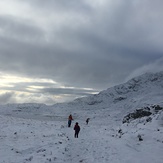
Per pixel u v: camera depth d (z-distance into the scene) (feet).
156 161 47.55
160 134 69.31
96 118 314.35
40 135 81.41
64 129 113.39
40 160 45.34
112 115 354.13
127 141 69.15
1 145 59.00
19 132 84.23
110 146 63.10
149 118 99.76
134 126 95.40
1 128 88.48
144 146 61.36
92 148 61.05
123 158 50.01
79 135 91.45
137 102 514.27
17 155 50.39
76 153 55.67
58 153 53.06
